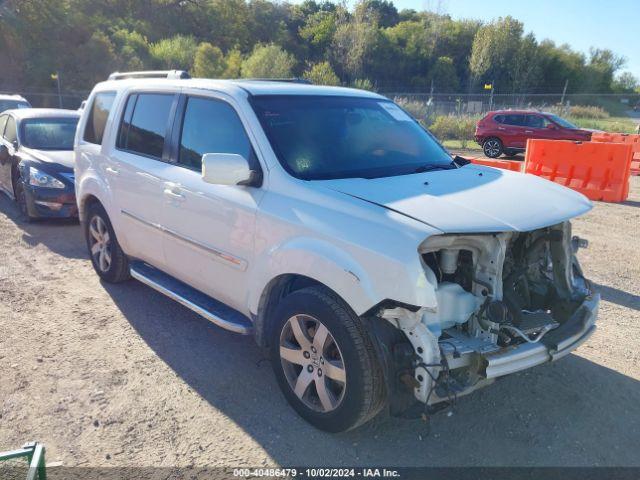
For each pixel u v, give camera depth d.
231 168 3.58
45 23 40.31
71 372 4.12
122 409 3.67
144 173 4.77
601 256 7.51
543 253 3.87
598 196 11.68
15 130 9.27
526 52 64.56
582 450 3.37
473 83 65.81
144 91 5.10
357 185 3.54
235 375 4.12
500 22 64.25
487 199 3.40
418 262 2.89
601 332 5.06
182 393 3.87
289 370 3.62
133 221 4.99
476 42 65.19
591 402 3.88
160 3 65.44
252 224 3.72
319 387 3.38
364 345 3.12
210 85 4.40
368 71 69.31
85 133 5.93
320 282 3.40
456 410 3.76
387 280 2.94
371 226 3.11
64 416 3.59
